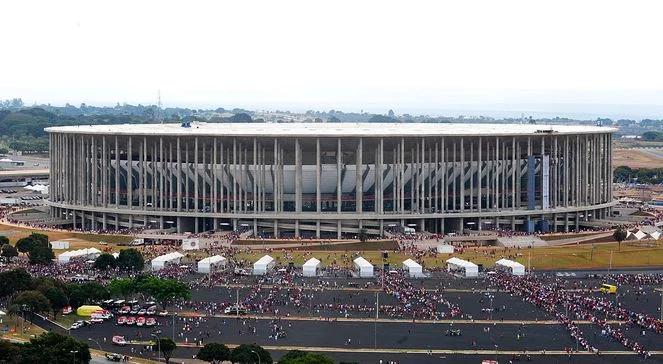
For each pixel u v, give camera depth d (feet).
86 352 628.69
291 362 586.86
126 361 654.12
